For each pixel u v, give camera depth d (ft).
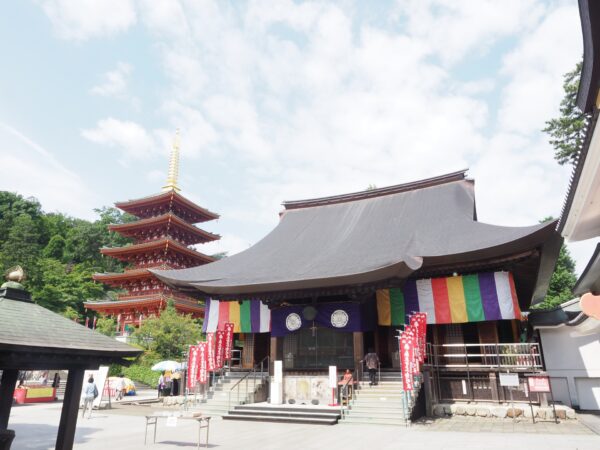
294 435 45.75
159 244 175.11
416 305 69.67
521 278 79.82
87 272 221.87
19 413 70.08
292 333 73.10
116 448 39.47
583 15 17.70
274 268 78.38
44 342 22.26
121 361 27.61
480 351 67.67
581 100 19.30
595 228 24.81
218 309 83.76
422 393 59.88
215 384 73.97
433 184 95.25
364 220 92.48
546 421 53.67
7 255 184.75
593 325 42.52
